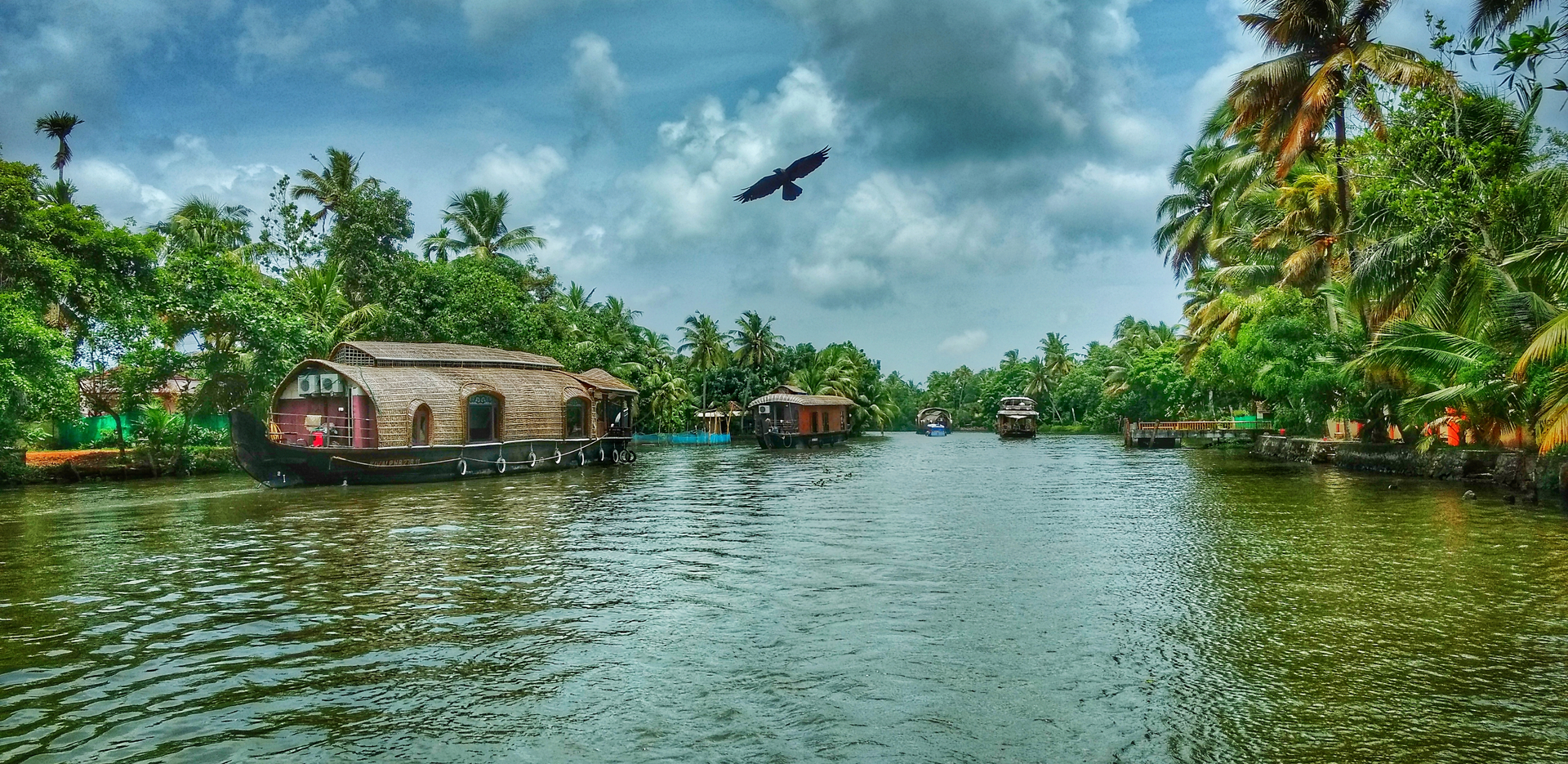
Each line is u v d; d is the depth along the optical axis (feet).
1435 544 35.17
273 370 83.82
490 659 20.65
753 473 86.94
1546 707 16.98
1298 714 16.76
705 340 211.82
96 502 58.54
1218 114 107.65
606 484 72.90
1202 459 104.12
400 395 74.59
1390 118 62.28
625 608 25.57
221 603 26.53
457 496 61.41
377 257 116.16
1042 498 57.16
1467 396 55.52
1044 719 16.61
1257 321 88.22
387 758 15.08
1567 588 27.12
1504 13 49.88
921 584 28.60
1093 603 25.77
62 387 70.54
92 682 19.21
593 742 15.67
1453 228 58.13
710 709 17.25
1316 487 61.11
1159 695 17.92
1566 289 48.32
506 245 142.82
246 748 15.58
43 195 82.84
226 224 115.85
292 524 45.29
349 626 23.75
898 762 14.69
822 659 20.47
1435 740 15.43
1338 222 81.61
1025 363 316.19
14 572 31.76
